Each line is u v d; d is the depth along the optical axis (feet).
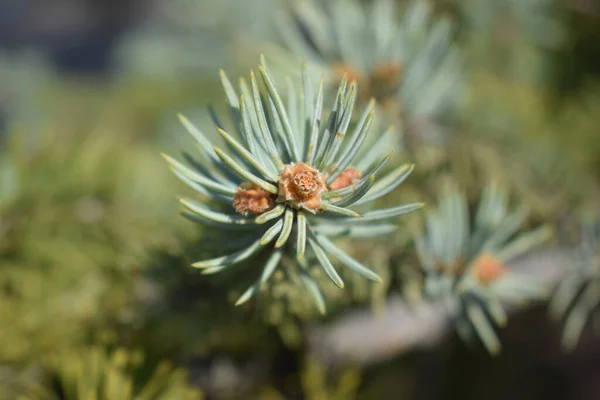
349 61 0.82
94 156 0.90
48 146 0.88
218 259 0.63
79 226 0.87
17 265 0.85
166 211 0.90
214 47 1.25
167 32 1.34
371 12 0.86
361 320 0.80
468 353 1.18
